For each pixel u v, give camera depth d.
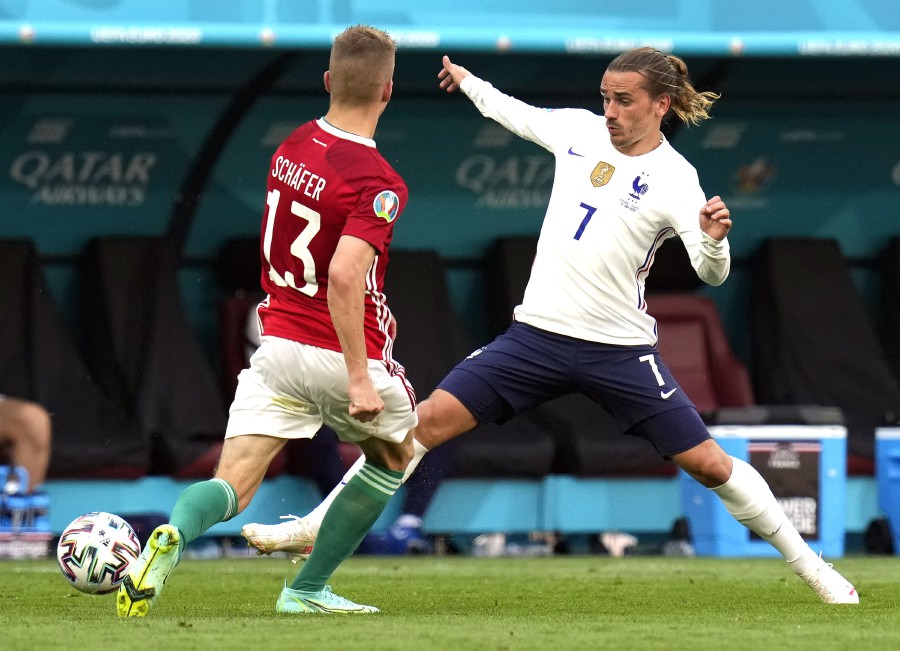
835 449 35.34
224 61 39.78
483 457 37.66
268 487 37.31
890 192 47.00
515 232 45.34
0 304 39.31
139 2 33.88
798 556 20.41
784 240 45.22
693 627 16.31
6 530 34.03
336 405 16.33
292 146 16.34
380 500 17.47
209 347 43.31
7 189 41.91
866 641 14.73
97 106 41.41
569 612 18.98
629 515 38.84
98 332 40.50
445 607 19.73
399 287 42.03
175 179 42.66
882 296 46.59
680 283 44.06
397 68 41.34
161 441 37.47
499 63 41.47
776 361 43.47
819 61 42.56
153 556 16.05
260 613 17.89
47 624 15.74
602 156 20.06
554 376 20.19
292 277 16.14
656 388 19.94
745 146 45.88
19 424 35.34
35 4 33.41
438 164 44.59
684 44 35.75
